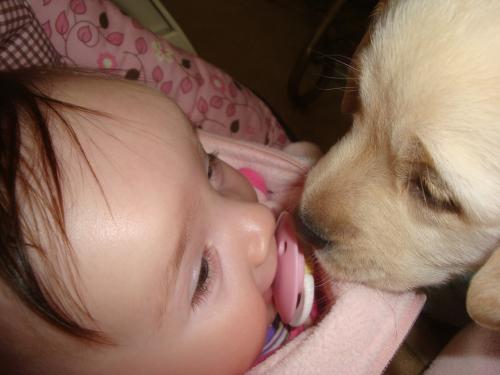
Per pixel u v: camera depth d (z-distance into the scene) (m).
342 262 0.18
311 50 0.37
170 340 0.14
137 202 0.13
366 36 0.19
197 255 0.14
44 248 0.12
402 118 0.15
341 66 0.39
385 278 0.18
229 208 0.15
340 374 0.17
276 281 0.18
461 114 0.14
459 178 0.14
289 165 0.23
